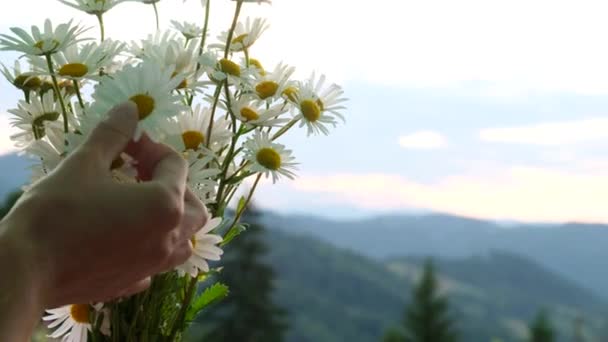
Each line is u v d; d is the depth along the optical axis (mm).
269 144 625
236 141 627
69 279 457
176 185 470
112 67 633
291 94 644
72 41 579
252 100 642
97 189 453
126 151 502
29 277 435
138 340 595
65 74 583
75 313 598
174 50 620
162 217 455
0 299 427
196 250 556
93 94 521
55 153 568
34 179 597
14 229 439
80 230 446
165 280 599
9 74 645
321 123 651
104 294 478
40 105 630
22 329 432
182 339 656
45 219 445
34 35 578
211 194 620
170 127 562
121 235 451
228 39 630
